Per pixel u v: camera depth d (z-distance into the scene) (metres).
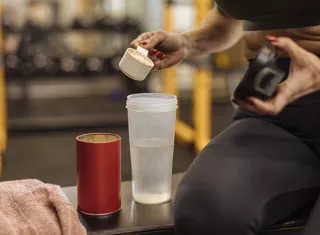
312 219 0.86
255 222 0.83
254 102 0.81
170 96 1.21
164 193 1.20
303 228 0.91
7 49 4.15
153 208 1.17
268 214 0.88
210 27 1.25
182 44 1.19
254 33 1.05
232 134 1.03
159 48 1.17
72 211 1.07
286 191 0.91
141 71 1.01
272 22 0.99
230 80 4.63
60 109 4.71
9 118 4.23
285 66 0.96
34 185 1.20
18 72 4.06
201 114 3.25
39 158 3.25
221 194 0.85
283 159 0.95
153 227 1.05
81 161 1.11
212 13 1.28
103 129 4.14
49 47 4.63
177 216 0.89
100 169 1.10
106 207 1.12
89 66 4.29
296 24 0.96
